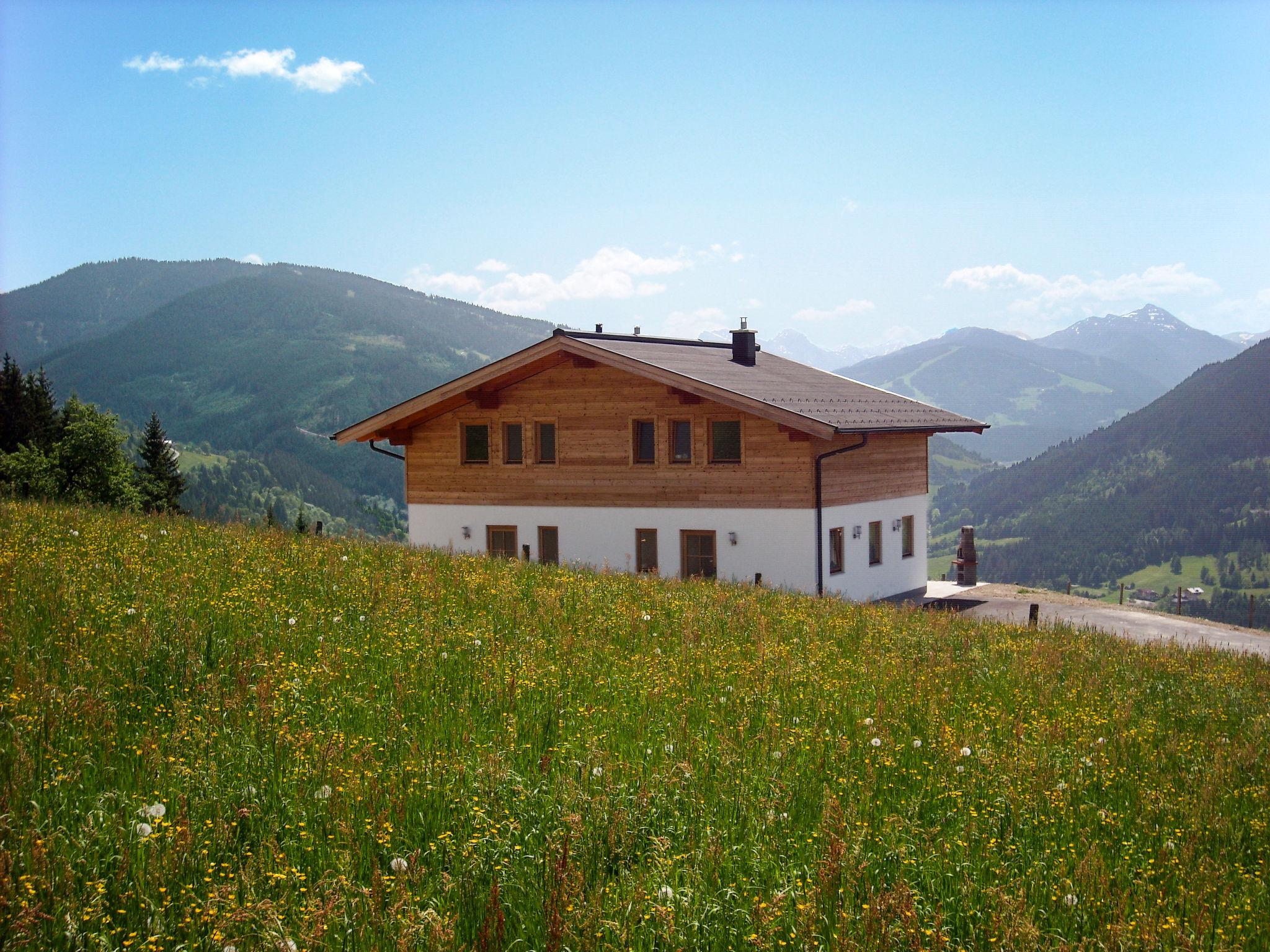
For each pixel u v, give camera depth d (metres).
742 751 7.88
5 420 78.19
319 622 10.63
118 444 61.38
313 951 4.71
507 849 5.77
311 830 5.82
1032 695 11.40
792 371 35.44
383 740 7.25
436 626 11.10
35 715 6.77
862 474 29.16
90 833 5.38
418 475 32.31
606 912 5.14
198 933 4.81
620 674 9.95
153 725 7.10
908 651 13.53
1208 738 10.49
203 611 10.38
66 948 4.57
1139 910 5.80
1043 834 6.96
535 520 30.39
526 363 29.69
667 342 34.41
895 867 6.15
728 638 12.79
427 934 4.81
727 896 5.53
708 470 27.88
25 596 10.01
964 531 35.84
